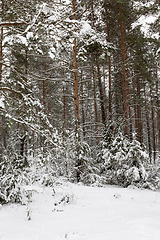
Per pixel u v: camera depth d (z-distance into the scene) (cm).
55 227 450
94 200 666
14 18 499
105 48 823
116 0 1105
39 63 1201
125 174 948
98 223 463
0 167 664
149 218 471
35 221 494
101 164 1123
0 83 550
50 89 1249
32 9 486
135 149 952
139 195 745
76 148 996
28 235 408
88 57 1232
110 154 1020
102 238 374
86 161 1017
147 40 1146
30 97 556
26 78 608
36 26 443
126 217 491
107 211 552
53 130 564
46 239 386
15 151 752
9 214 529
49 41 460
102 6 1245
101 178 999
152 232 391
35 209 579
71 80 1088
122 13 1225
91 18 1283
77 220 491
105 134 1155
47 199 672
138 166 949
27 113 529
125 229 415
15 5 489
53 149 562
